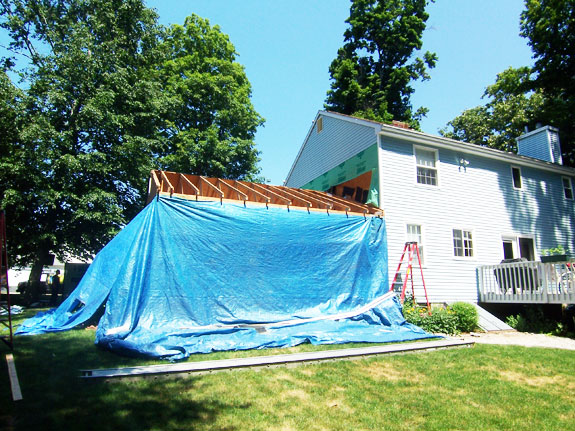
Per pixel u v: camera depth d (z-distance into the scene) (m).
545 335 11.49
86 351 7.15
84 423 4.09
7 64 19.64
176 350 7.20
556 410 5.25
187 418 4.38
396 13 33.28
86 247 18.94
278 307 10.29
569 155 24.75
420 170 14.96
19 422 4.06
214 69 27.14
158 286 9.09
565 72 20.86
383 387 5.89
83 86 17.67
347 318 10.72
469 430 4.54
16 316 12.41
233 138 25.61
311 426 4.39
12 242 17.67
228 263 10.05
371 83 32.19
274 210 11.21
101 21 20.19
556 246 17.72
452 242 14.80
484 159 16.56
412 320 11.17
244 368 6.40
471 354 8.12
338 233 11.82
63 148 16.98
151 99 19.98
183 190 13.09
